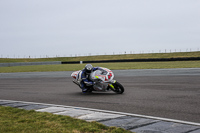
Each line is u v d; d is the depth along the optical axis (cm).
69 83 1373
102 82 881
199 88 953
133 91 949
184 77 1386
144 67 2491
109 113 576
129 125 469
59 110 632
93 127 449
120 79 1455
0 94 1034
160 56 6431
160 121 493
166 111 588
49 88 1177
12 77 2042
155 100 738
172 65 2633
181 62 3281
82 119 523
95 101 766
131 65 3017
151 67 2442
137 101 733
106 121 502
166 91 912
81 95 916
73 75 991
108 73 901
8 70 3138
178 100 723
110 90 914
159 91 920
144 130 434
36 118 543
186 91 892
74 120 509
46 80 1623
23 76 2091
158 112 580
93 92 983
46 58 8488
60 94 962
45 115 564
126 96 835
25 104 744
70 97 876
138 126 461
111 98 809
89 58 7662
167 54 6612
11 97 932
